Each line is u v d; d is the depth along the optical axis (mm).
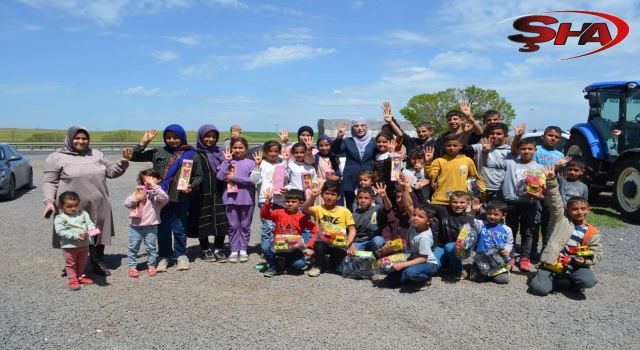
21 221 8680
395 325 3953
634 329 3908
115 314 4188
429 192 6113
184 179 5504
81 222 4977
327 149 6547
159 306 4391
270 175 6266
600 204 10320
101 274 5414
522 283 5137
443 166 5734
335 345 3570
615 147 9500
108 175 5715
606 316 4188
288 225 5422
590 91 10352
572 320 4090
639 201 8141
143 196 5273
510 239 5090
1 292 4789
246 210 6055
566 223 4852
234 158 6148
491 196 6262
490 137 6250
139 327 3904
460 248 4941
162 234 5680
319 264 5473
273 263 5363
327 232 5348
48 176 5227
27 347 3527
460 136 6430
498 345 3605
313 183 5863
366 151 6438
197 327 3902
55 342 3619
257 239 7469
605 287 5000
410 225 5152
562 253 4773
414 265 4824
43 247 6680
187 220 5980
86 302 4496
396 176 5578
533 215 5664
